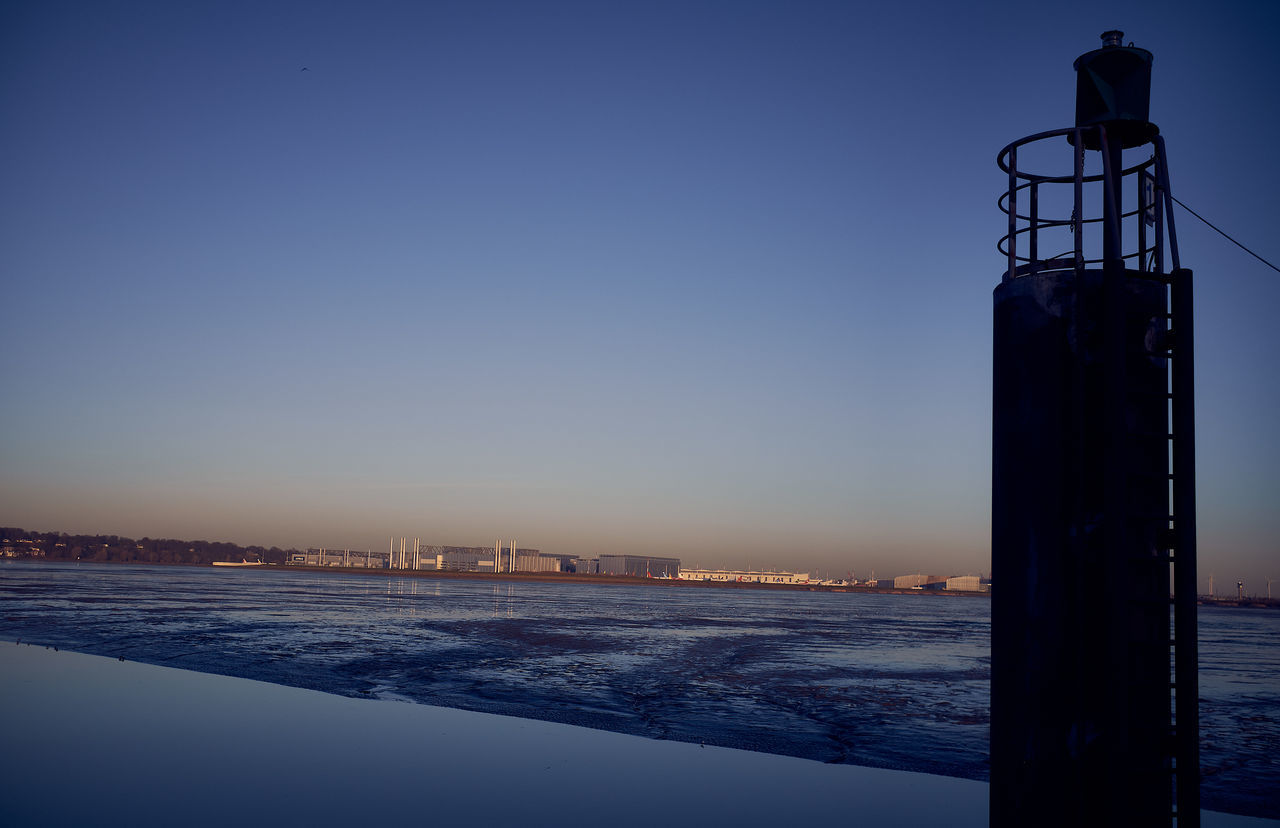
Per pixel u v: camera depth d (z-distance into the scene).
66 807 7.86
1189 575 4.97
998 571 5.62
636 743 12.93
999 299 5.83
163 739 11.29
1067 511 5.26
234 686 17.50
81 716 12.94
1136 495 5.29
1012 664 5.42
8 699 14.46
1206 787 12.64
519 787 9.29
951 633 54.94
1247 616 144.00
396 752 11.03
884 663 31.50
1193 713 4.88
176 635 31.20
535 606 73.06
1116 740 4.87
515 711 16.38
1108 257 5.41
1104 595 5.03
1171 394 5.26
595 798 8.95
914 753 13.77
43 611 41.25
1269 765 14.57
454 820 7.85
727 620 62.88
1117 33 5.90
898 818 8.69
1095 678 5.13
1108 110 5.70
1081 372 5.29
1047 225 6.13
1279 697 25.34
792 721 17.09
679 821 8.19
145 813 7.75
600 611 68.62
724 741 14.00
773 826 8.16
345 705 15.41
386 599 76.38
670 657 30.97
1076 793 5.10
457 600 80.50
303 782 9.10
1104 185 5.46
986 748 14.48
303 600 66.94
